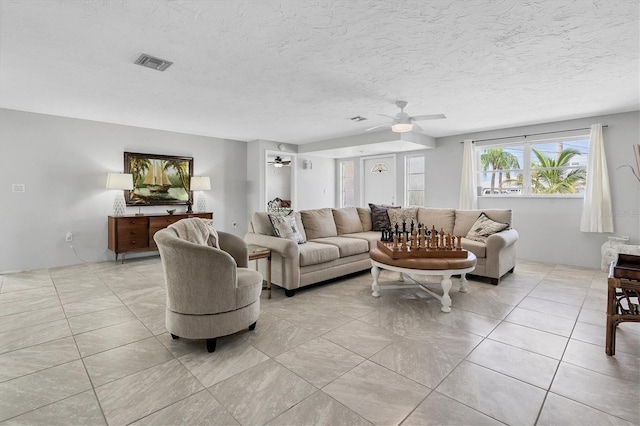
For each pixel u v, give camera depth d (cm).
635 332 248
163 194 568
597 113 447
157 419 154
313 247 369
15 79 319
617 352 217
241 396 171
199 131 582
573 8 198
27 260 450
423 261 303
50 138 462
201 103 403
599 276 418
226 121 502
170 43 244
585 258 476
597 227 450
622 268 210
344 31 227
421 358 211
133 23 215
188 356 214
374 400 168
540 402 166
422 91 357
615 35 232
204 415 156
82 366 201
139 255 546
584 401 167
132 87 343
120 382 184
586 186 461
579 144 491
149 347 226
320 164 805
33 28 221
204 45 247
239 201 685
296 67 290
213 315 220
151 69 294
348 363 205
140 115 464
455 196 611
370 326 262
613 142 448
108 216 511
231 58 271
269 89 350
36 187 454
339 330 255
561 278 410
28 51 256
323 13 204
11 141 434
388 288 349
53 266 469
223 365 203
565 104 404
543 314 286
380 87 343
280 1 191
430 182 645
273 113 452
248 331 253
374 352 219
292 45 248
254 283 247
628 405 163
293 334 248
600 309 298
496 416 156
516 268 468
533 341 234
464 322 269
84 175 492
